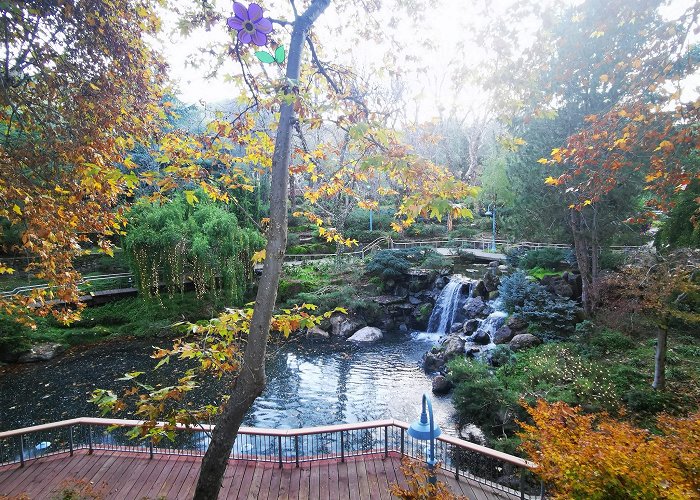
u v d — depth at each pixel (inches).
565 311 533.0
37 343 635.5
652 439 164.4
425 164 110.2
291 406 473.1
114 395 128.6
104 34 197.5
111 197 237.9
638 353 448.5
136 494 248.7
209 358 141.6
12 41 175.6
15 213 208.8
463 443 252.4
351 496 245.0
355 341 721.6
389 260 863.7
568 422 184.4
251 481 259.9
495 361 505.4
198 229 719.7
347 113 127.8
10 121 188.4
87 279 800.3
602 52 395.2
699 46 275.7
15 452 366.9
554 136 503.8
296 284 880.9
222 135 166.4
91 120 202.1
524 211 607.2
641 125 187.9
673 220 343.9
